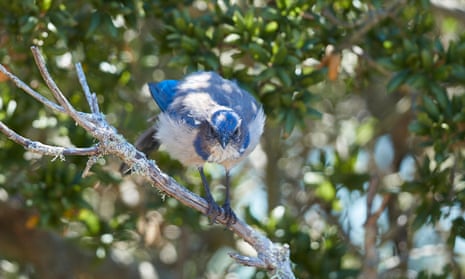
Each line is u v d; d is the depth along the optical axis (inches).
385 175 628.4
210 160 439.2
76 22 470.3
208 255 624.1
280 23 478.6
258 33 469.1
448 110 471.8
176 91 455.5
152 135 473.1
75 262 611.5
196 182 547.5
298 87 474.3
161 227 555.5
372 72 546.6
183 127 435.2
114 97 516.1
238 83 478.3
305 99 470.9
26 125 514.9
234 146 429.1
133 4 479.8
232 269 610.9
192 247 625.6
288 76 454.9
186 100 443.5
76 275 609.9
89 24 470.9
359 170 642.8
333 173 558.3
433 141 474.6
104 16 469.1
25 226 591.8
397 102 661.3
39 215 516.1
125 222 530.0
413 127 474.3
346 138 647.1
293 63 458.3
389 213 602.2
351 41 494.9
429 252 573.3
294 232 522.0
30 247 601.3
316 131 660.7
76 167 507.8
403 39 497.4
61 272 604.7
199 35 467.8
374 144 615.2
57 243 609.9
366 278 494.9
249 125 438.3
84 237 517.7
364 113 679.1
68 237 552.1
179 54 469.7
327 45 497.7
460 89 582.9
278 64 460.8
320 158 569.6
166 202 530.9
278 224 524.4
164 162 539.5
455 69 474.3
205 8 561.0
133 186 601.0
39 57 335.3
